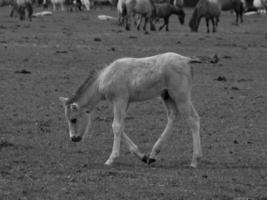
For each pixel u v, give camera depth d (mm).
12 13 102062
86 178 23766
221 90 44656
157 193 22172
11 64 52375
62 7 124875
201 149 28641
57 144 29922
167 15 86000
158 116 36531
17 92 42219
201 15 83562
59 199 21453
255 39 72500
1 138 30734
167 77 26109
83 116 26641
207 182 23719
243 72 52312
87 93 26562
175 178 24078
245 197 22156
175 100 26250
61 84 45500
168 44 66125
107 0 135375
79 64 53375
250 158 28000
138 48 62625
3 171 24625
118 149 26250
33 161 26578
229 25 96250
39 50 59125
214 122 35531
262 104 40562
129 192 22234
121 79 26203
